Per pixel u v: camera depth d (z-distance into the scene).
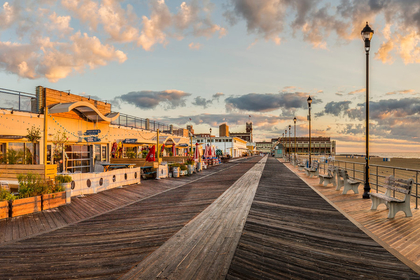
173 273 3.85
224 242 5.10
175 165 19.20
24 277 3.82
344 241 5.12
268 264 4.13
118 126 22.42
